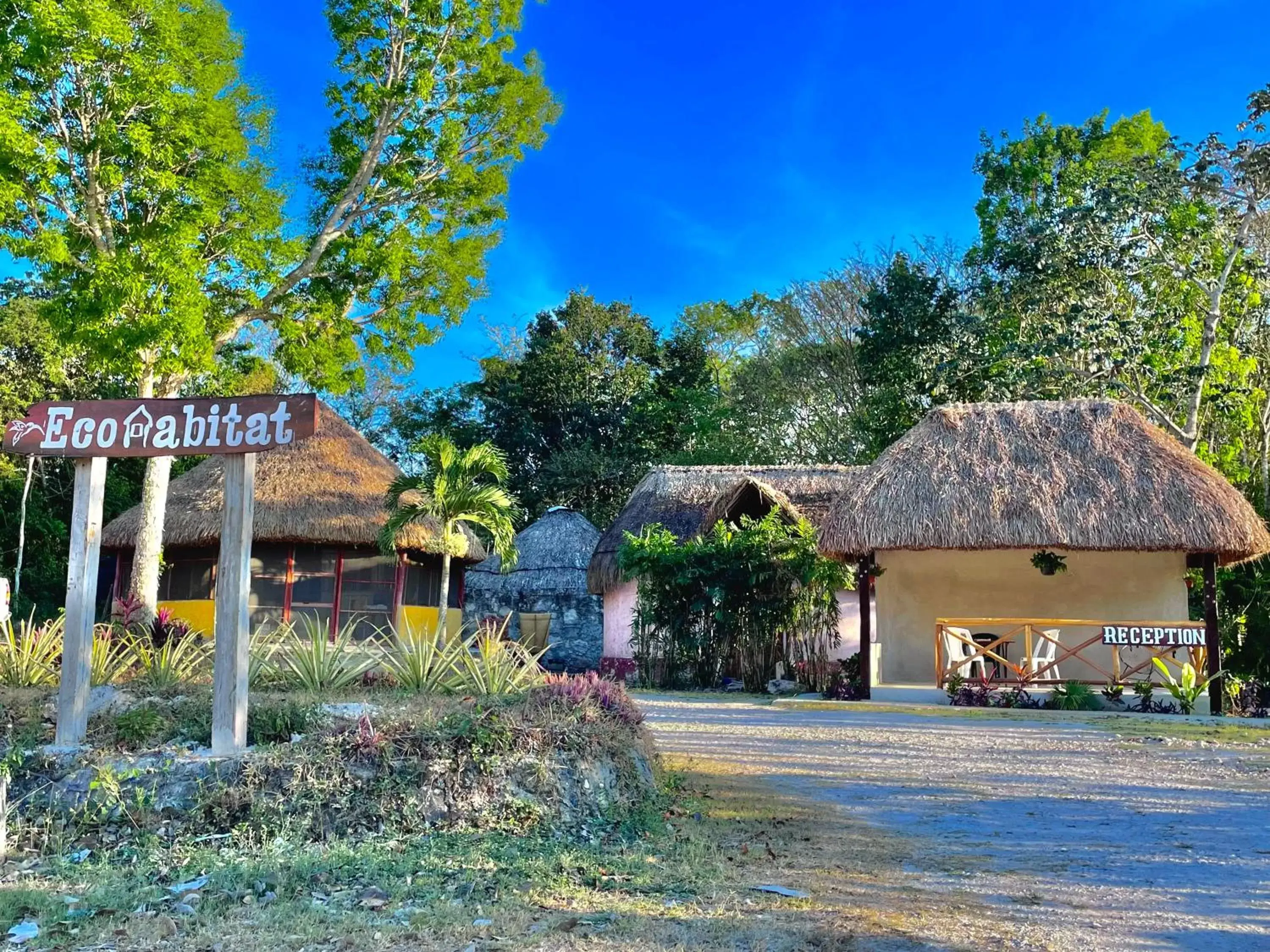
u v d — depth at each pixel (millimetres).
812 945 4449
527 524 38531
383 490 21578
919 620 18109
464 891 5246
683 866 5758
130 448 7230
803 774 9000
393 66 20188
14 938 4500
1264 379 24422
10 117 15688
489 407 40188
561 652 28812
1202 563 14875
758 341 41062
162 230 17188
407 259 20438
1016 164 30500
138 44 16938
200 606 20562
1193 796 8062
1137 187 23281
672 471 24984
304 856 5727
